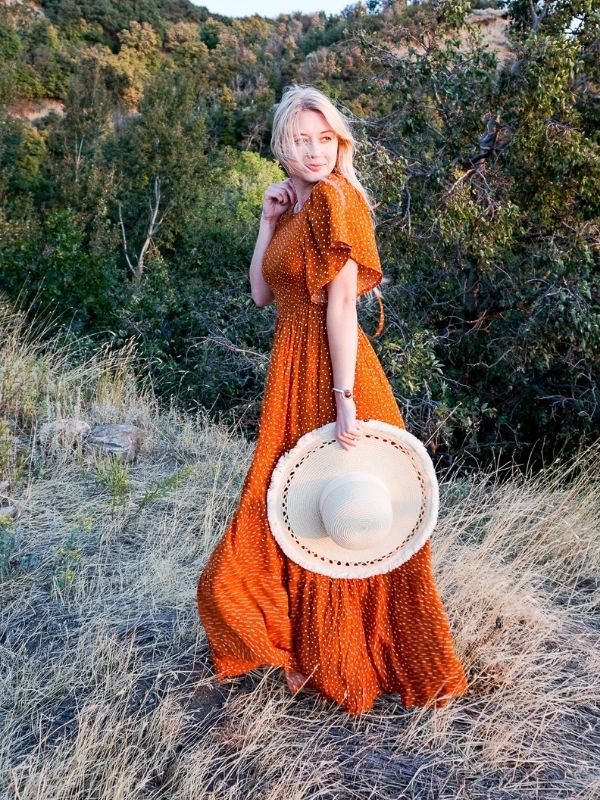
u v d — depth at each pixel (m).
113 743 2.32
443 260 7.37
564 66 6.51
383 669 2.63
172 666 2.74
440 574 3.50
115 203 24.75
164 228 23.16
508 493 4.84
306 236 2.41
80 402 5.88
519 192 7.20
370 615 2.61
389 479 2.52
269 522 2.50
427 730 2.55
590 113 7.17
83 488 4.41
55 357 6.95
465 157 7.23
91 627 3.00
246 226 13.81
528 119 6.68
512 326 7.28
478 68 6.82
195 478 4.78
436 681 2.59
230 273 10.73
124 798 2.15
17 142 31.27
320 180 2.45
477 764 2.44
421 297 7.64
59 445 4.91
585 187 6.82
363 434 2.49
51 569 3.46
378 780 2.33
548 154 6.69
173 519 4.09
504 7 8.07
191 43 53.66
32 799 2.13
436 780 2.36
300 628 2.58
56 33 52.00
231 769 2.30
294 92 2.45
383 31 7.44
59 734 2.44
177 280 11.21
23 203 27.09
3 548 3.44
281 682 2.70
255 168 25.98
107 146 31.00
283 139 2.43
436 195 6.93
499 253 6.98
